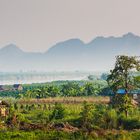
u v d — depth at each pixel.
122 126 87.56
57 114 102.88
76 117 100.75
